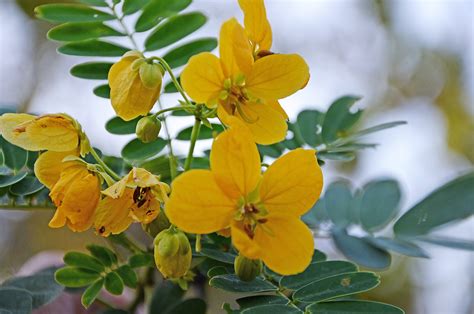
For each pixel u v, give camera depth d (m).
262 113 0.25
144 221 0.25
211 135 0.30
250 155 0.23
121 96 0.25
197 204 0.23
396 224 0.31
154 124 0.26
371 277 0.25
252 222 0.24
